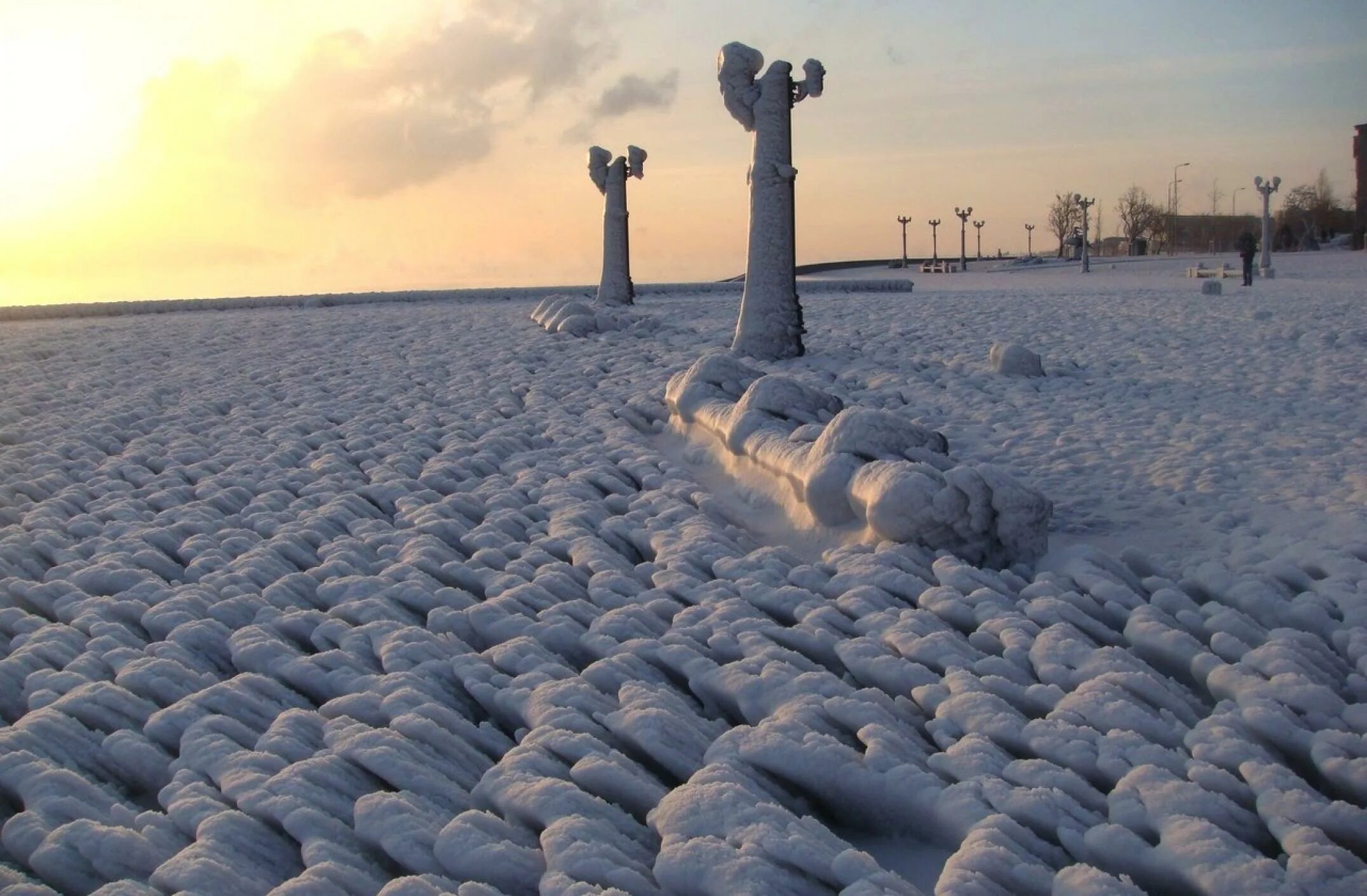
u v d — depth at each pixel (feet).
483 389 41.24
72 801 12.92
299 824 11.98
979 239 250.57
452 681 16.08
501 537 22.72
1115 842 10.46
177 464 31.17
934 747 13.19
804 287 109.70
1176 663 14.83
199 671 17.08
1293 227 230.89
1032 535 19.07
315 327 68.44
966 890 9.86
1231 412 31.19
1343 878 9.69
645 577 19.98
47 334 67.92
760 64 45.32
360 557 21.83
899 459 21.04
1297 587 17.02
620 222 77.92
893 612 16.65
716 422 28.76
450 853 11.20
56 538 23.97
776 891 10.15
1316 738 12.14
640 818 12.41
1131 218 263.08
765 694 14.33
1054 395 35.91
